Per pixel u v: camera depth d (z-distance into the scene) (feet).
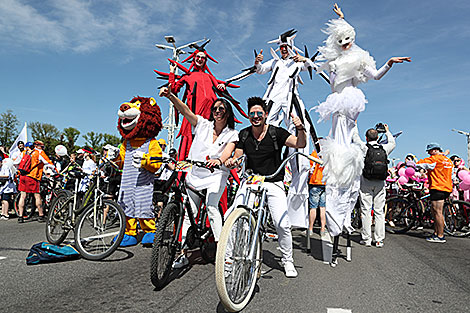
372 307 9.92
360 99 14.97
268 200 12.50
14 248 16.52
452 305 10.23
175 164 11.60
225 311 9.32
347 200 14.64
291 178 16.74
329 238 15.37
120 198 16.93
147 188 16.92
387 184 33.94
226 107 13.10
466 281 12.78
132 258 14.83
